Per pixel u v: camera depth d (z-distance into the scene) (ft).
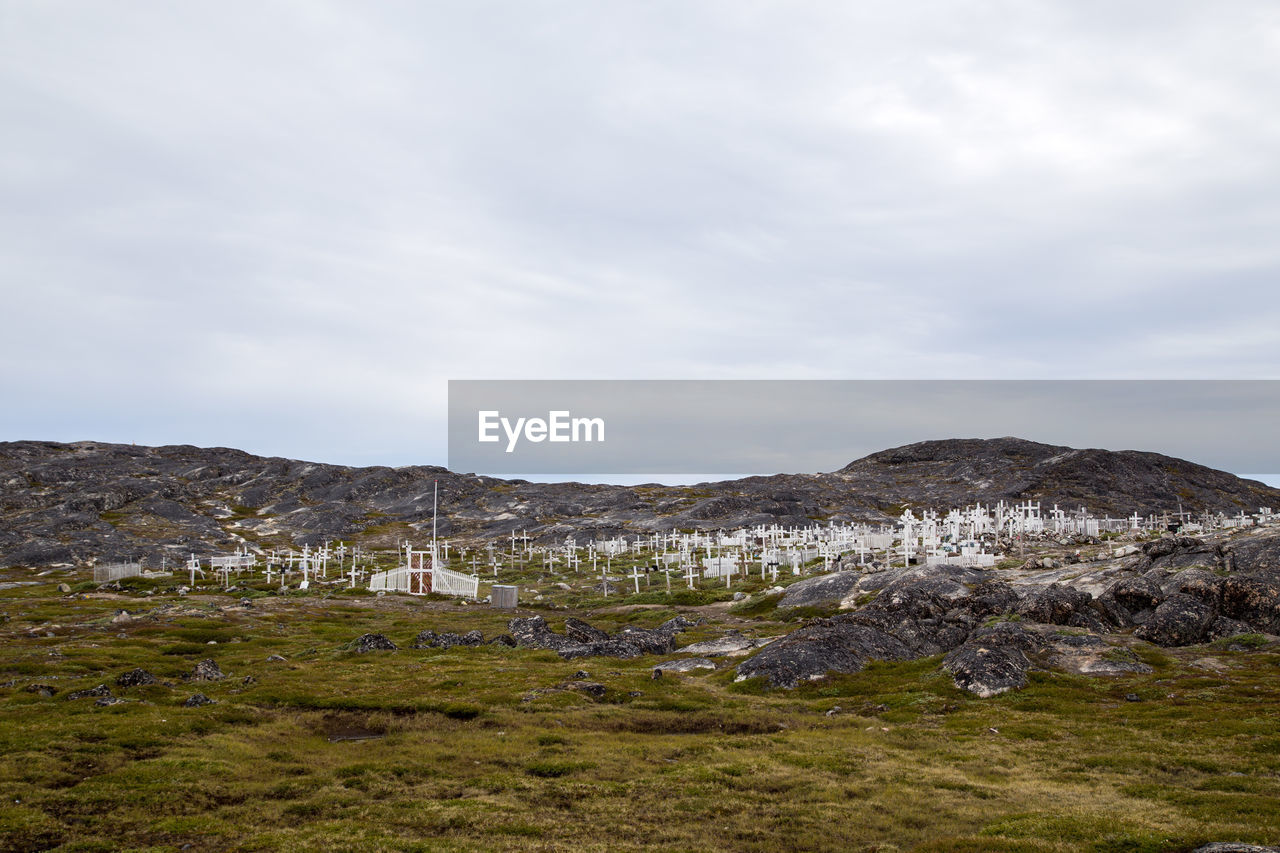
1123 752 100.53
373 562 483.51
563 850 72.23
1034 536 375.45
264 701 130.72
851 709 132.05
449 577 347.77
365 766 98.63
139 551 451.53
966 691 134.31
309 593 329.11
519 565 452.35
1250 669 139.95
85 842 71.97
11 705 119.24
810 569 325.83
